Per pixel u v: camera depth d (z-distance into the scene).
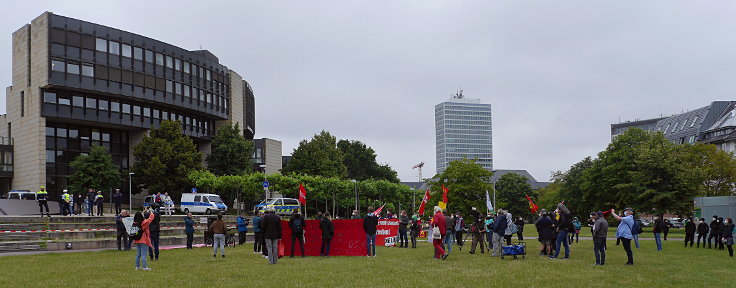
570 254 25.42
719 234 30.03
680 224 79.19
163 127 70.81
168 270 18.33
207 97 82.56
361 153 105.12
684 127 129.25
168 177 68.75
